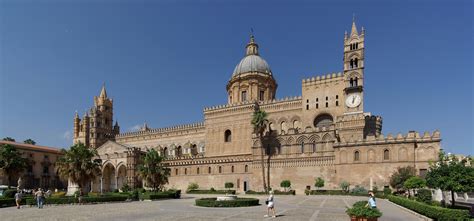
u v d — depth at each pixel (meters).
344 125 89.38
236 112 111.69
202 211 40.94
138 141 140.50
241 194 92.12
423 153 75.25
